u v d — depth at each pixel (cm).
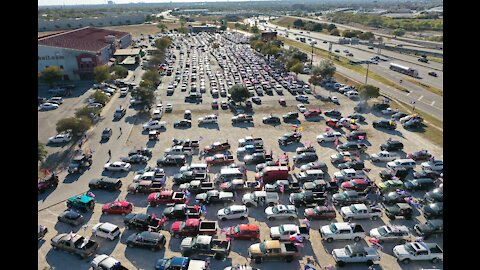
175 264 3525
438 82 11388
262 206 4788
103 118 8238
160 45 16688
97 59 11894
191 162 6088
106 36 15400
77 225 4391
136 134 7312
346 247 3766
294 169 5831
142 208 4778
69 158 6206
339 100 9600
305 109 8650
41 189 5088
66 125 6738
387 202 4700
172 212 4459
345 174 5366
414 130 7394
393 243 4031
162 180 5247
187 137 7156
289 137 6781
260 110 8825
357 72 12950
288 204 4816
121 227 4381
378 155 6038
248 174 5684
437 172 5453
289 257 3734
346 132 7362
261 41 17075
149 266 3719
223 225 4394
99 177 5431
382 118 8175
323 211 4425
